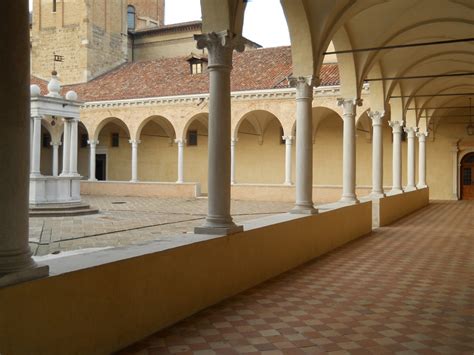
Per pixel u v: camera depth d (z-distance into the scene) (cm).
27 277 436
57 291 464
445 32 1587
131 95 3438
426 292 828
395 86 1938
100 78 3931
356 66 1486
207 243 726
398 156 2198
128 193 3309
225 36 765
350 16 1254
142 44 4488
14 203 432
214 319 669
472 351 560
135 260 575
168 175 3831
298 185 1147
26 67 436
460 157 3209
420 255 1187
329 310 718
